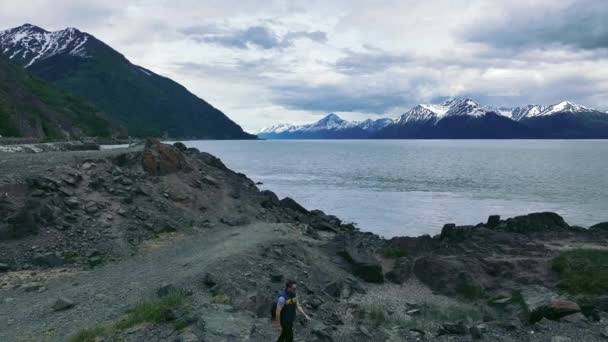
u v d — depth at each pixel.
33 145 65.38
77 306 18.19
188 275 20.94
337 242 31.55
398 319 19.84
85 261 24.86
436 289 25.45
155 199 35.25
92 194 32.16
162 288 18.88
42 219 26.91
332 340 16.00
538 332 17.31
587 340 16.45
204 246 28.19
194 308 16.48
